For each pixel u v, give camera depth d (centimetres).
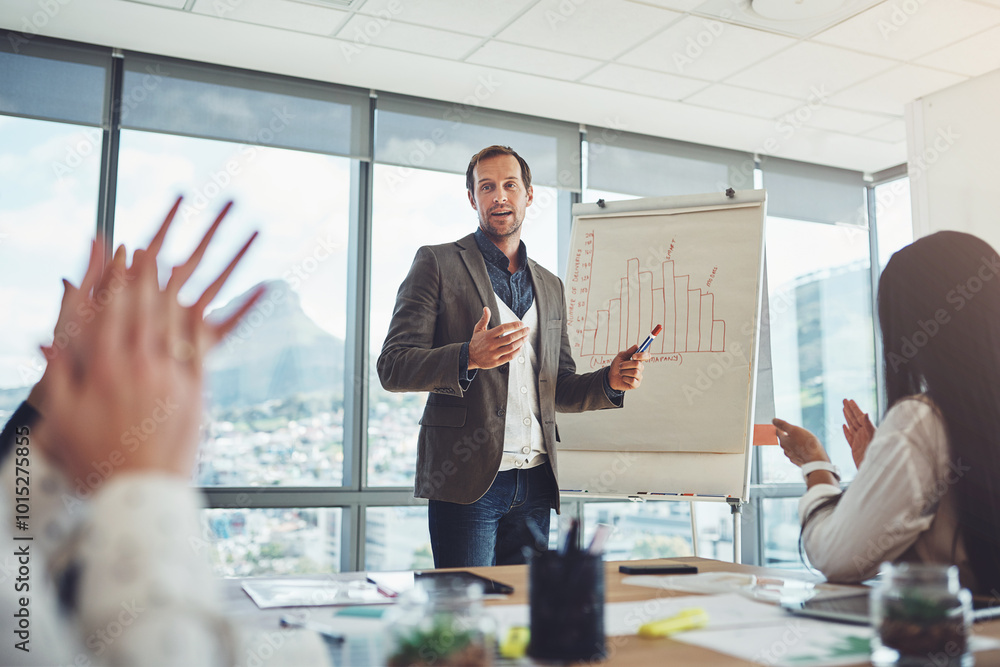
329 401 379
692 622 80
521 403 195
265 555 360
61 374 34
